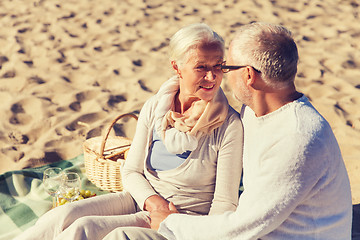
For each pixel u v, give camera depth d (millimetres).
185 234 1621
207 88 1942
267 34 1525
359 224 2799
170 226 1667
